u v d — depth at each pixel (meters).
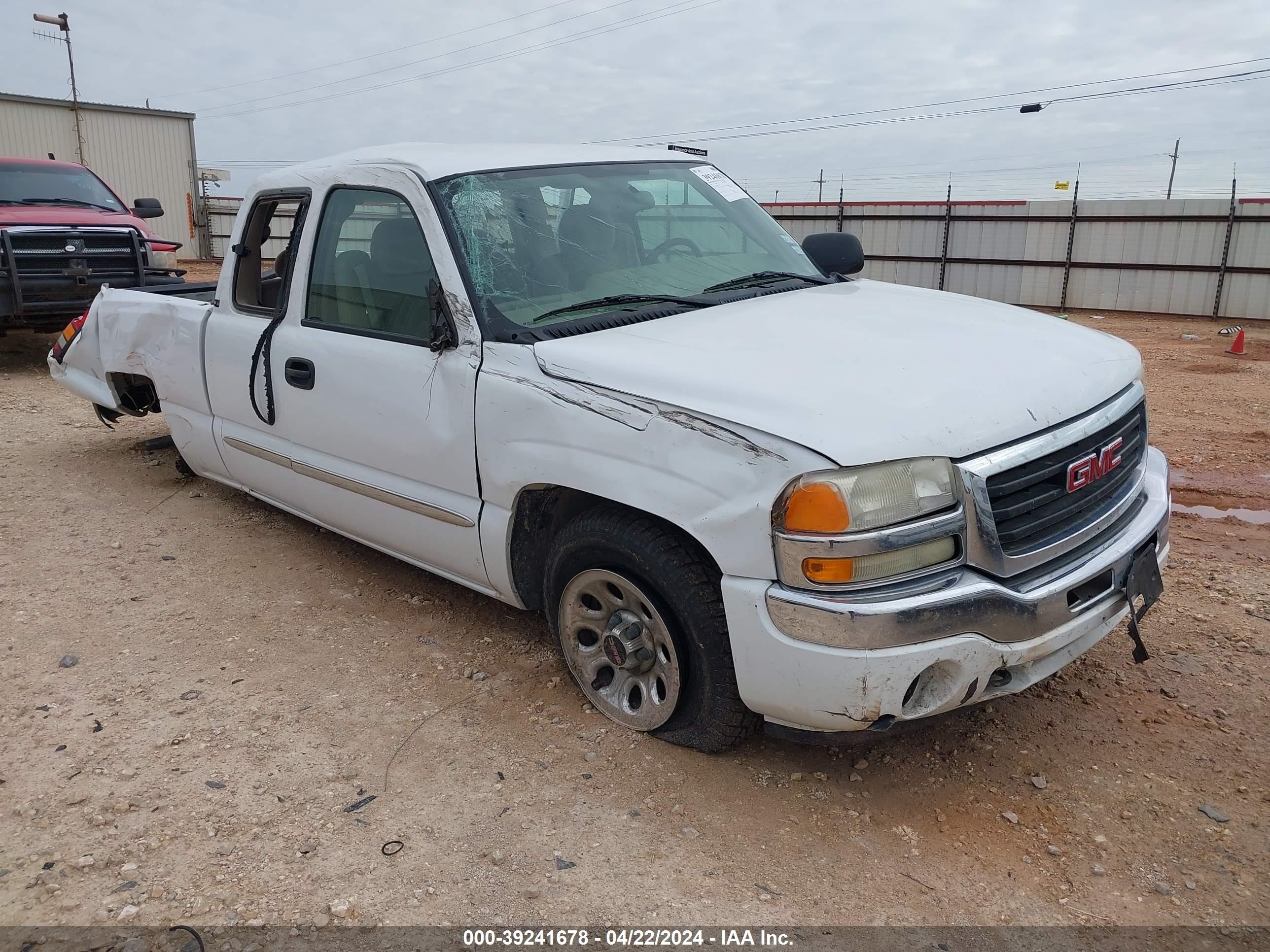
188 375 5.01
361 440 3.88
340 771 3.10
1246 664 3.74
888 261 22.73
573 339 3.22
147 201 11.88
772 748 3.21
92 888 2.58
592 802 2.94
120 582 4.62
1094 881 2.60
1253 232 18.08
